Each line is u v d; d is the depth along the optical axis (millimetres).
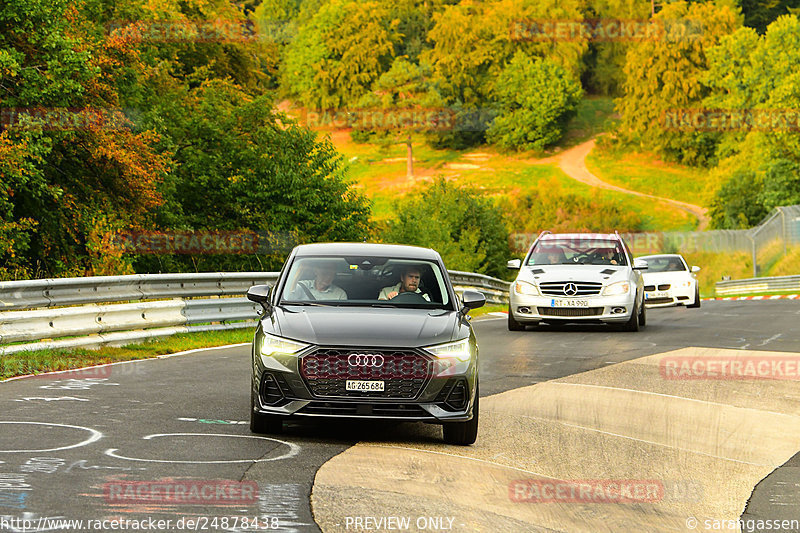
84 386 36156
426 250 32938
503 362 48031
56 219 100375
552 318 65250
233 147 124562
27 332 43781
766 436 30656
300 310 28797
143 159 103062
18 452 23391
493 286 115812
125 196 105500
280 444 26141
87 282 48094
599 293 64812
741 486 24047
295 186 121562
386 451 26031
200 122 124750
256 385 27266
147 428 27625
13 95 91125
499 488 22422
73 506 18547
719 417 33656
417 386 26578
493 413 33312
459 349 27297
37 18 90812
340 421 28484
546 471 24734
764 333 64375
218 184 123500
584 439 29172
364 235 127375
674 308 98375
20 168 85750
